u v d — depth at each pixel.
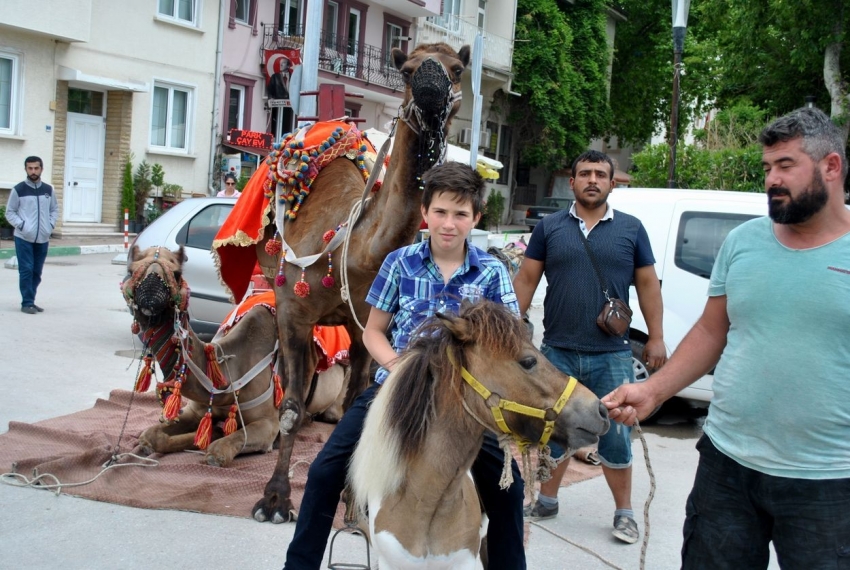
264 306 6.11
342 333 6.74
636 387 3.10
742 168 16.42
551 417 2.57
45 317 10.34
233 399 5.86
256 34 23.03
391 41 27.05
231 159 22.48
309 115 8.34
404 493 2.77
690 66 26.20
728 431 2.97
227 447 5.73
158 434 5.86
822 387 2.72
